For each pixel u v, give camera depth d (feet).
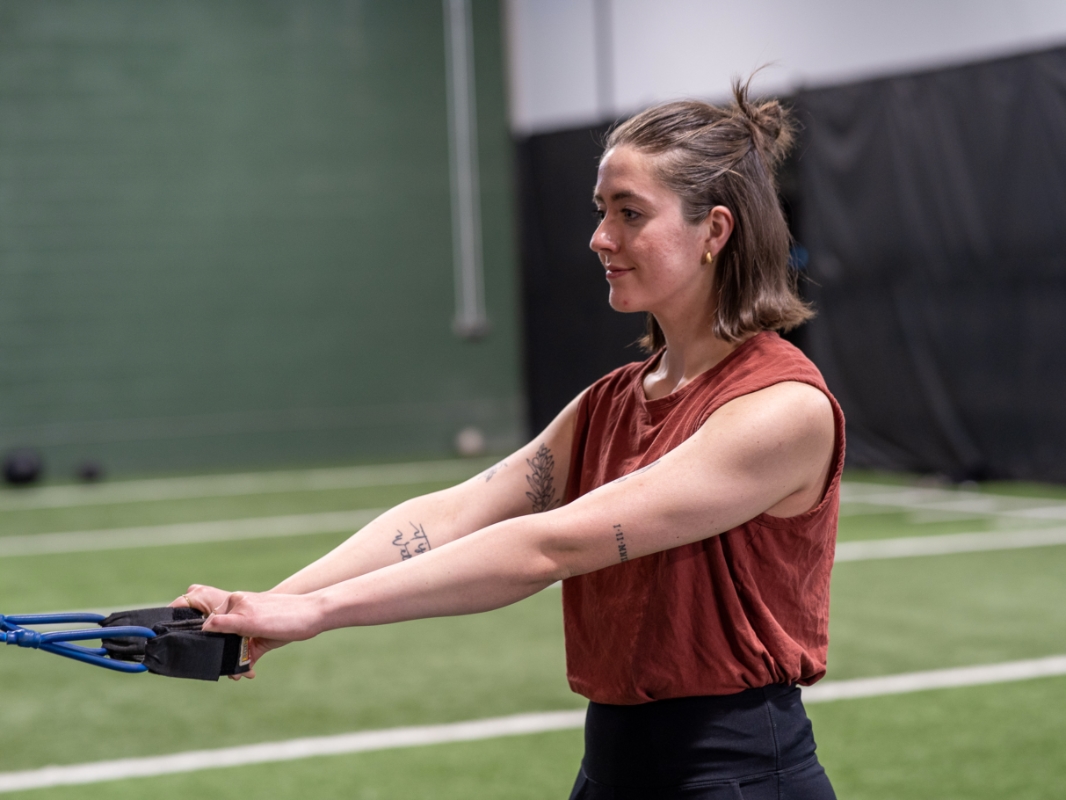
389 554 5.77
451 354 41.98
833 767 12.36
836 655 16.44
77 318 38.29
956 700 14.42
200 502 32.24
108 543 26.27
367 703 14.82
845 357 32.83
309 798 11.76
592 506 4.83
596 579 5.41
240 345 39.91
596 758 5.50
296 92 40.01
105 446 38.70
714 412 5.00
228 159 39.50
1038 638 17.10
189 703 14.93
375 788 12.01
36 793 11.97
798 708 5.42
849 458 33.09
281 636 4.63
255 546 25.50
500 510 5.98
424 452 41.91
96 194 38.27
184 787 12.11
